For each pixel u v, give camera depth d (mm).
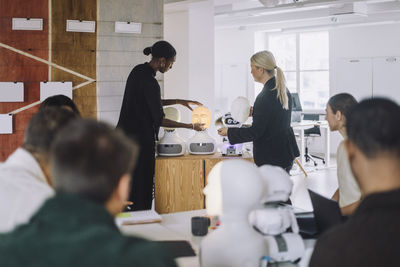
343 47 10867
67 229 758
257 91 11758
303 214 2016
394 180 998
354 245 972
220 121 3951
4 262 731
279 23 10781
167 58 3658
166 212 3836
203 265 1347
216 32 11828
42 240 745
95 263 715
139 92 3598
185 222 2176
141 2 4285
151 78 3627
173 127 3770
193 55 6812
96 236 742
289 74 11750
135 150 915
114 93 4238
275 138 3336
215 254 1310
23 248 740
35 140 1496
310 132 9312
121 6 4223
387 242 941
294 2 7691
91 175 820
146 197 3637
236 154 3908
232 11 8258
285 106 3330
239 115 3789
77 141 837
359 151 1030
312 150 11352
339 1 7438
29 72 4035
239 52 11609
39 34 4035
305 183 7242
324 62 11320
